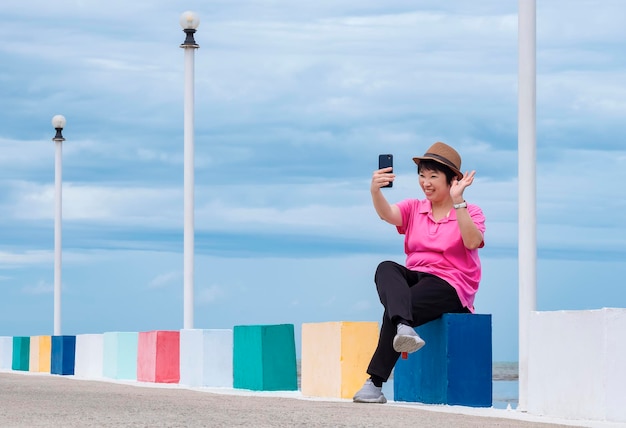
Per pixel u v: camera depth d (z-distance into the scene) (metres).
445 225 8.41
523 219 7.66
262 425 5.54
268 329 10.39
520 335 7.56
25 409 6.68
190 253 14.60
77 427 5.35
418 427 5.58
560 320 6.77
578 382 6.57
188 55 14.94
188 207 14.69
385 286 7.97
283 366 10.44
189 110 14.86
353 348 8.86
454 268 8.28
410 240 8.57
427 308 8.01
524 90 7.73
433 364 8.09
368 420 5.99
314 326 9.38
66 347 17.36
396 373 8.62
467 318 7.96
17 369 21.14
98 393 9.06
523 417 6.76
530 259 7.63
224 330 11.97
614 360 6.33
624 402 6.34
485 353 8.00
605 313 6.33
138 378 13.80
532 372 7.07
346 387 8.81
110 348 15.15
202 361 11.82
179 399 8.03
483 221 8.42
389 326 8.02
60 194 22.58
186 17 14.90
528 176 7.68
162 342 13.05
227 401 7.80
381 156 8.64
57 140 22.59
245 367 10.77
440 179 8.47
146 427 5.36
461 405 7.92
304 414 6.38
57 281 22.52
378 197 8.54
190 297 14.55
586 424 6.16
